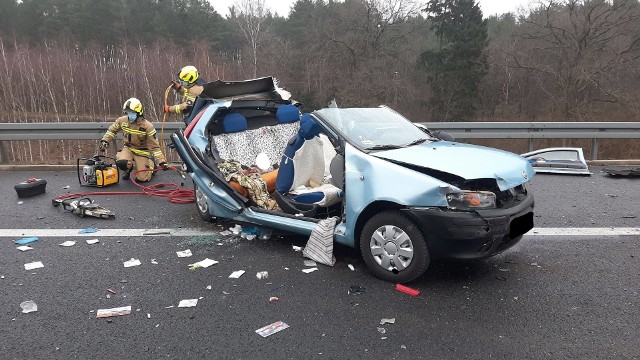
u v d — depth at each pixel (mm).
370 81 34875
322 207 4809
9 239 5402
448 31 39875
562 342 3182
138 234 5539
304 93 36656
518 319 3492
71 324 3482
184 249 5027
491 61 35000
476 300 3797
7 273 4430
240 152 6117
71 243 5203
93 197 7383
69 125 9953
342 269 4422
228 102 6031
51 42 39844
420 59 38750
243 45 43500
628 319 3471
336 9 38656
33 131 10273
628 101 24797
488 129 10336
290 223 4801
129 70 29297
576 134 10242
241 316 3576
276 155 6461
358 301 3795
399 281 4059
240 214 5285
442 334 3297
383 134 4848
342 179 4445
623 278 4180
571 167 8859
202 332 3354
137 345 3195
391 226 4039
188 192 7277
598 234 5387
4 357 3064
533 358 3008
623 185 7918
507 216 3807
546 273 4309
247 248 5035
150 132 8492
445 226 3717
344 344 3180
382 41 36531
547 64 28344
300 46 41219
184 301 3805
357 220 4238
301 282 4156
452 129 10344
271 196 5645
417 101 37125
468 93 36531
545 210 6406
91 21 44875
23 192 7316
